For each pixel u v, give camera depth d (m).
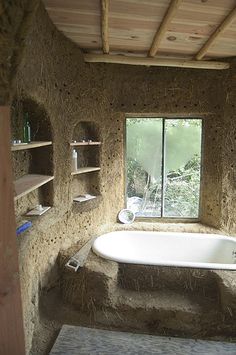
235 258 3.20
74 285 2.80
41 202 2.88
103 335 2.51
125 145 3.89
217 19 2.34
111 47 3.10
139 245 3.53
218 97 3.53
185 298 2.76
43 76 2.46
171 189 3.92
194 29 2.56
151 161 3.89
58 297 2.92
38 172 2.85
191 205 3.92
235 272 2.70
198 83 3.56
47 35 2.48
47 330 2.56
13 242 0.83
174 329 2.60
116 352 2.29
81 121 3.39
